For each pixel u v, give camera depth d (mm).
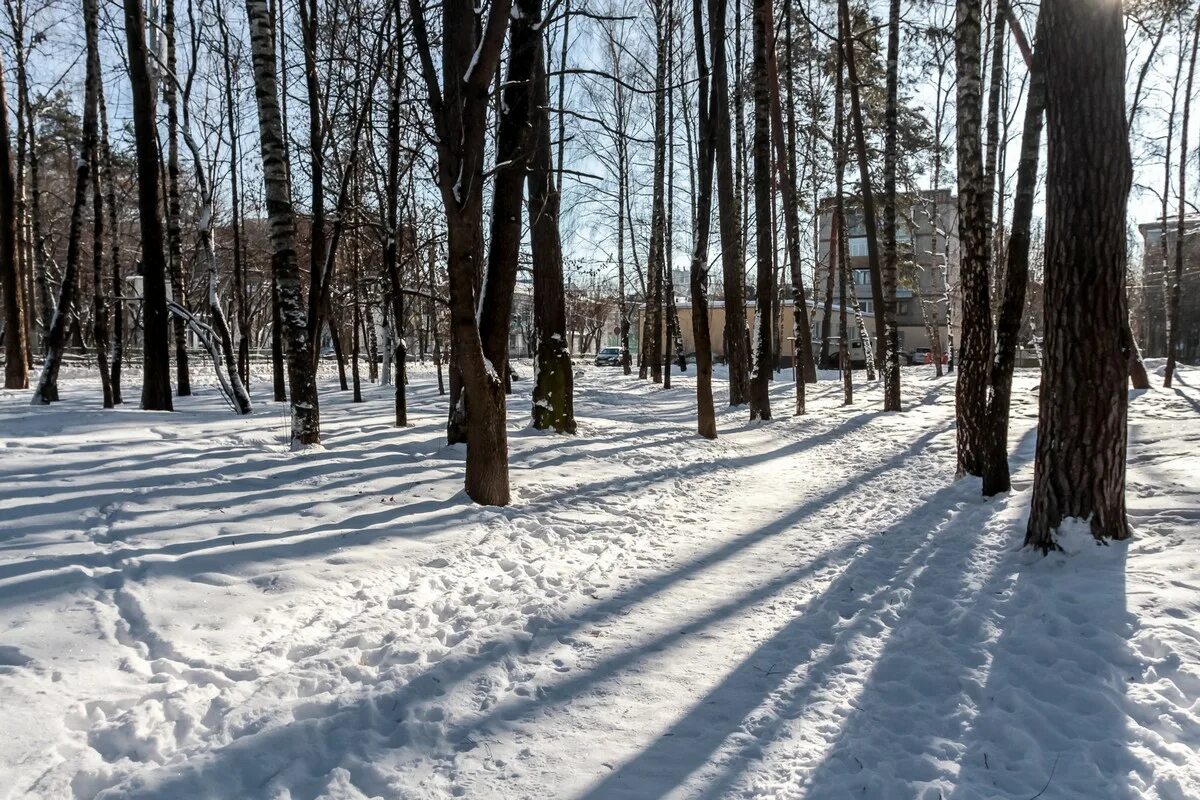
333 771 3043
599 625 4844
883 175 24078
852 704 3740
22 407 13336
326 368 39156
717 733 3492
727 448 12969
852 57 18047
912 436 13773
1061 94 5168
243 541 5789
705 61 13359
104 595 4555
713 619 4973
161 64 12945
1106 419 5273
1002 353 7738
